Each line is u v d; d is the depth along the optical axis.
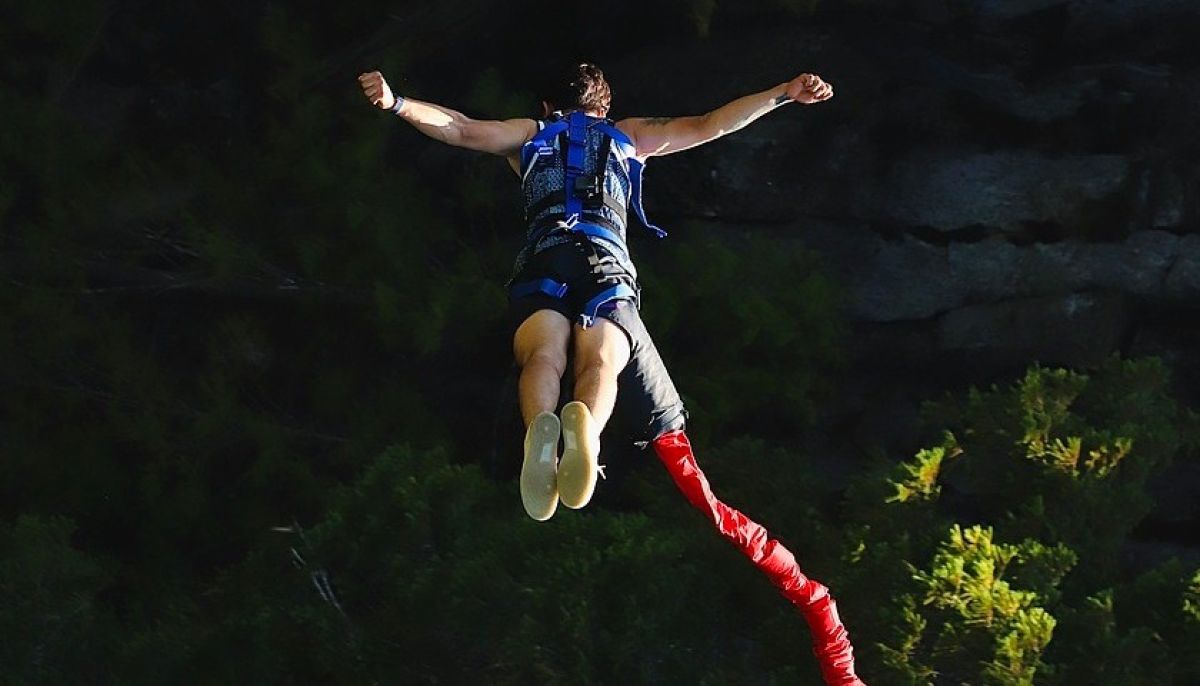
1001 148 40.22
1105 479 31.05
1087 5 41.25
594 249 20.89
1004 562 27.33
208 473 37.81
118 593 37.16
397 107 20.64
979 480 31.38
